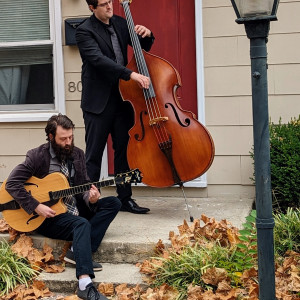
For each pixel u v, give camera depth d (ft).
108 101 14.55
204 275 11.67
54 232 12.91
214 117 16.40
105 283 12.33
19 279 12.70
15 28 17.83
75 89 17.22
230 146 16.37
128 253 13.23
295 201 14.97
